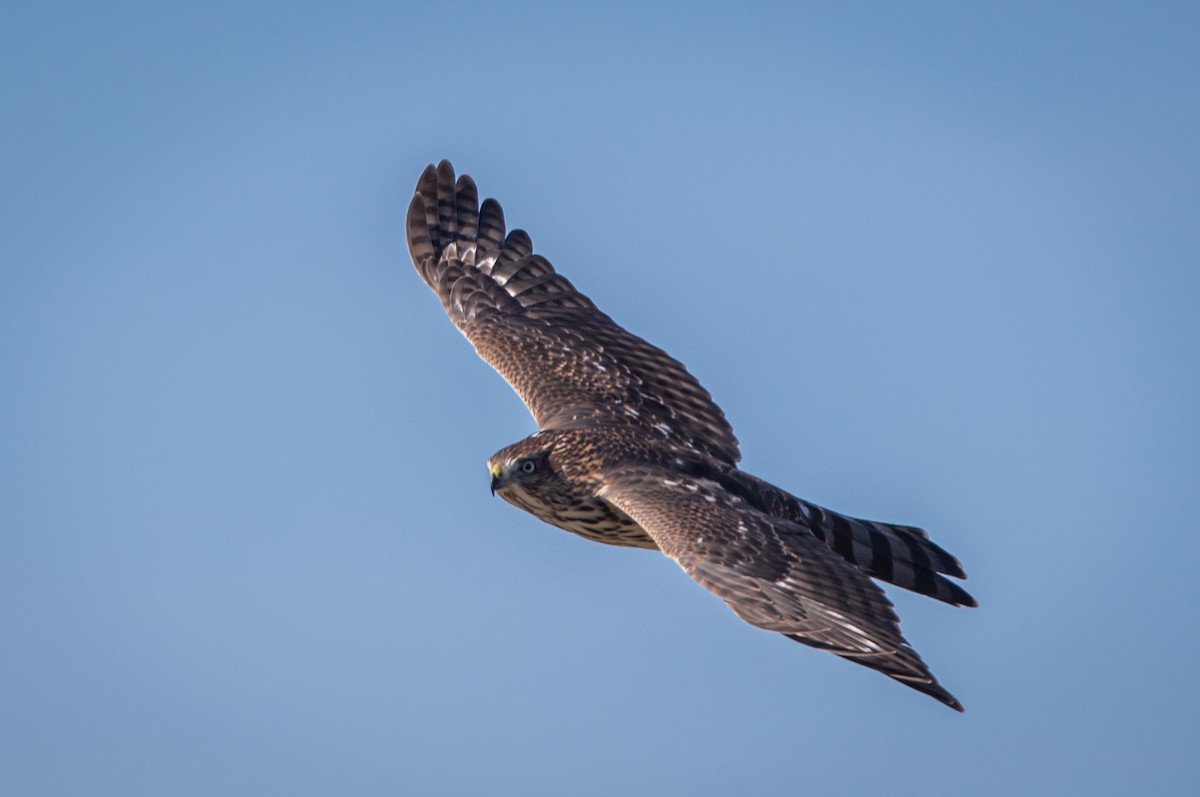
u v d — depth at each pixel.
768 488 14.38
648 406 15.26
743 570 12.23
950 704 11.03
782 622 11.79
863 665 11.38
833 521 14.65
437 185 17.52
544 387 15.54
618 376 15.55
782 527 12.84
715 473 14.26
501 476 14.36
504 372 15.84
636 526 14.30
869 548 14.67
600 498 13.95
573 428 14.70
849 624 11.80
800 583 12.20
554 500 14.29
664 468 14.01
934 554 14.95
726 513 12.91
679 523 12.75
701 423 15.24
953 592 14.79
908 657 11.47
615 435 14.58
